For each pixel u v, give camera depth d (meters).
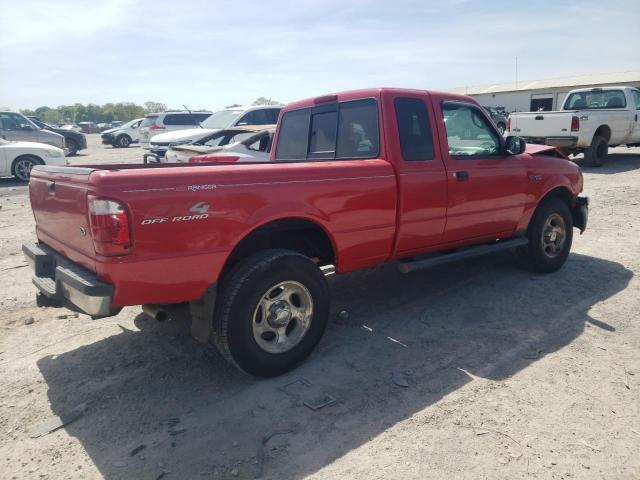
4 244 7.59
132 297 3.13
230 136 12.24
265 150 9.63
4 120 18.17
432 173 4.52
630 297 5.09
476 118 5.08
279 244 4.20
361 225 4.10
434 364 3.88
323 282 3.88
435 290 5.48
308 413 3.28
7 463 2.88
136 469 2.80
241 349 3.51
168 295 3.26
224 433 3.09
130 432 3.13
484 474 2.69
